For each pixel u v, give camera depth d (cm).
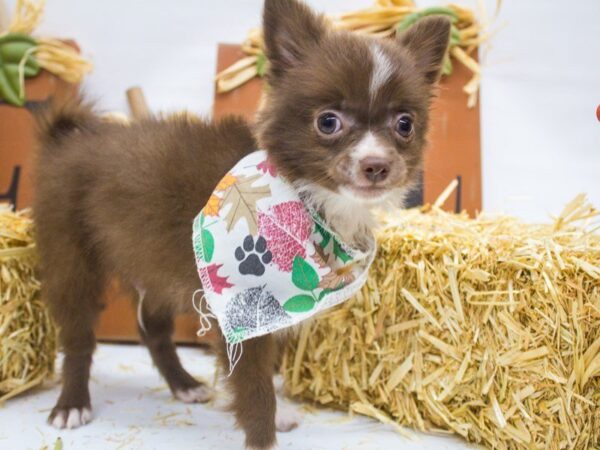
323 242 25
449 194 39
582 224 30
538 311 24
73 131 31
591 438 25
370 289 29
